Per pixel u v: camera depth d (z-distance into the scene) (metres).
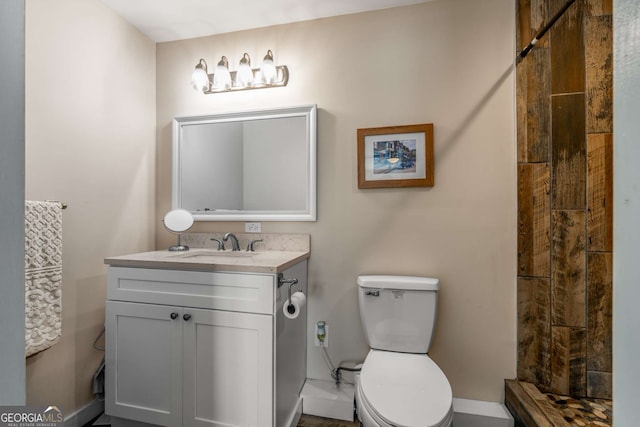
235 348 1.30
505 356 1.56
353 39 1.75
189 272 1.35
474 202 1.60
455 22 1.63
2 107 0.38
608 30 1.46
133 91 1.84
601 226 1.46
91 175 1.57
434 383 1.20
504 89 1.57
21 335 0.39
